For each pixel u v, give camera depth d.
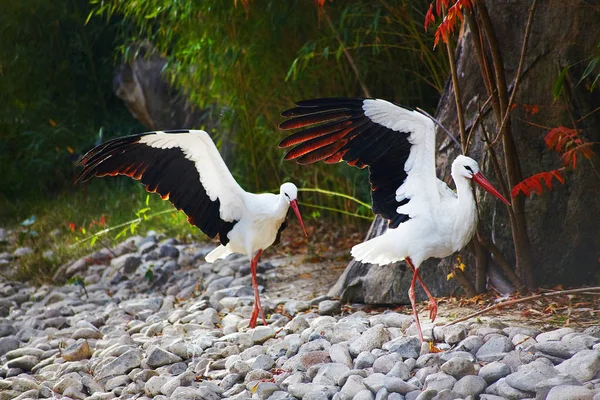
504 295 10.00
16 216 21.19
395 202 8.70
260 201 10.49
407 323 9.25
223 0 14.38
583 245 10.06
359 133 8.61
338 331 9.04
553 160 10.08
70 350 10.08
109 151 9.40
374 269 11.06
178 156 9.76
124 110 24.33
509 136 9.48
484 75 9.46
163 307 12.38
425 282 10.73
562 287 10.05
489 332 8.19
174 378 8.43
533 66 10.04
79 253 16.58
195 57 15.71
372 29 13.53
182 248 15.95
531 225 10.21
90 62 23.81
